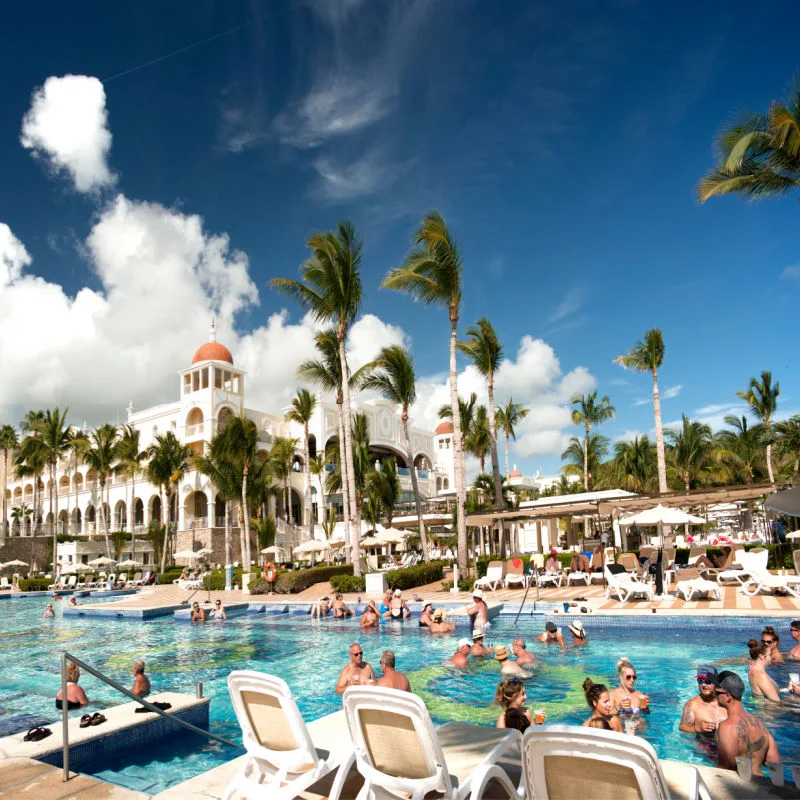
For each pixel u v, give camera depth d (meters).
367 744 4.12
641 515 18.58
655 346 34.09
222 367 54.62
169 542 50.34
